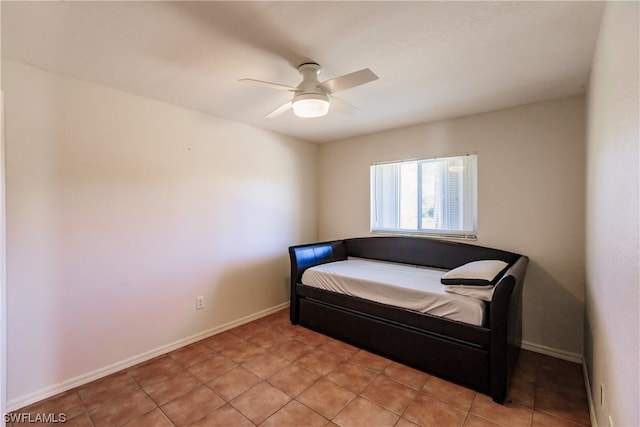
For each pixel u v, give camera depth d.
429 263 3.18
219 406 1.88
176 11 1.40
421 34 1.59
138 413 1.81
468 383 2.04
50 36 1.60
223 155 3.06
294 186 3.89
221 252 3.04
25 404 1.88
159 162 2.56
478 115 2.93
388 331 2.46
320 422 1.73
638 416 0.86
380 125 3.34
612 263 1.21
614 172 1.18
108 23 1.50
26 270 1.90
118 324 2.32
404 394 1.99
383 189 3.68
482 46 1.71
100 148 2.22
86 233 2.16
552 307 2.54
